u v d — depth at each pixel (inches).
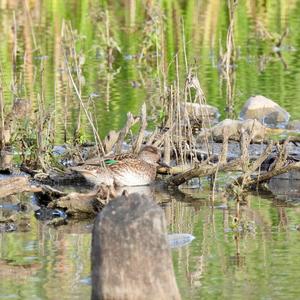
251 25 1039.0
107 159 557.9
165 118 639.8
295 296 368.5
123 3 1133.1
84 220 487.2
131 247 320.5
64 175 564.1
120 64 893.8
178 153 596.7
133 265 321.1
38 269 404.8
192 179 572.7
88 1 1129.4
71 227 472.4
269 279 387.9
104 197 500.7
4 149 626.2
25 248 435.5
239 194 503.5
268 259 414.0
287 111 717.3
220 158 549.6
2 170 570.3
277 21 1055.6
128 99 749.9
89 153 590.6
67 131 657.6
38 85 788.0
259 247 431.8
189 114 666.8
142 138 592.4
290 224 469.7
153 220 321.7
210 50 918.4
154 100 743.1
